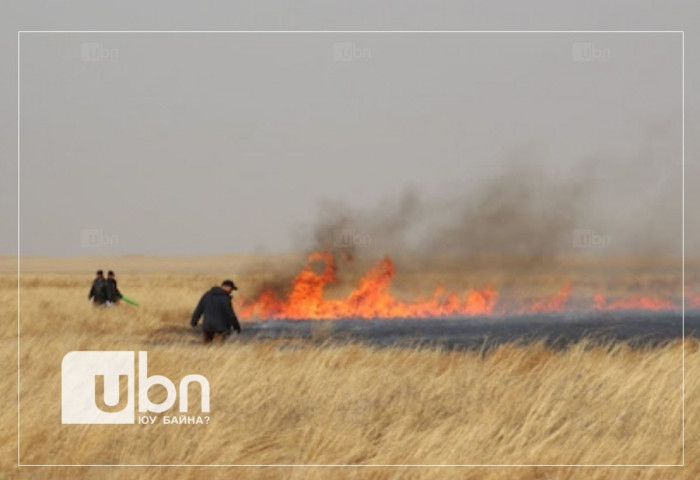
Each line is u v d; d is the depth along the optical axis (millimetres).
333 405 34094
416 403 34625
